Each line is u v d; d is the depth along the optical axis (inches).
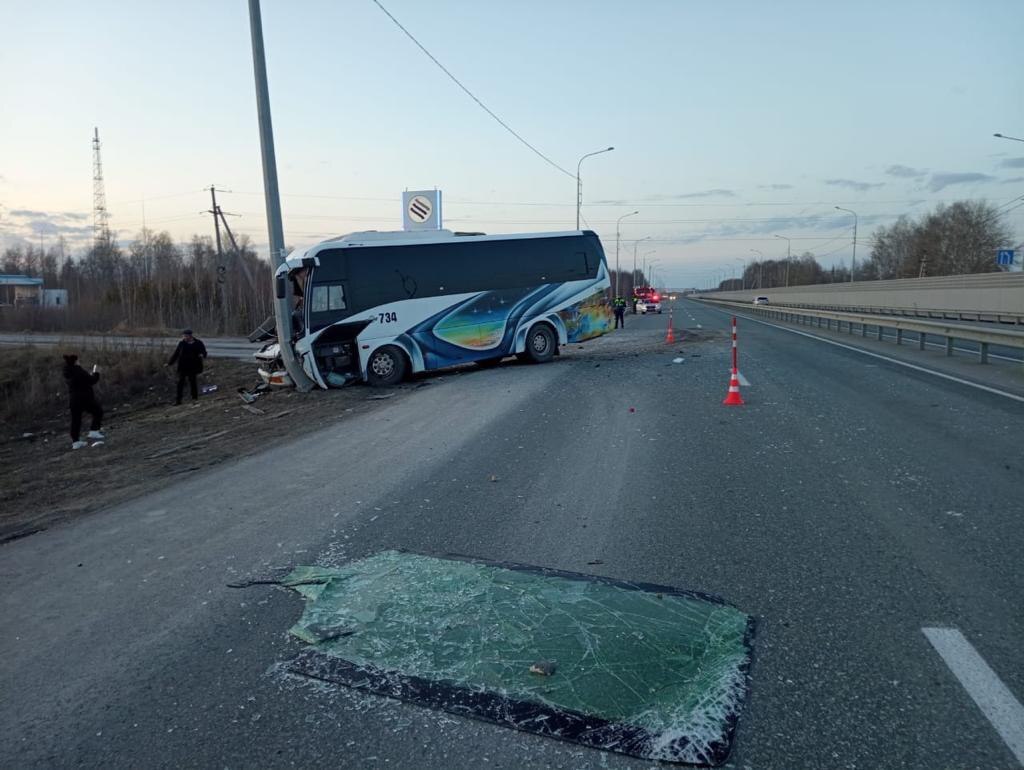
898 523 226.7
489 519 244.8
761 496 259.8
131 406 941.2
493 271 759.1
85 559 231.6
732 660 147.0
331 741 125.8
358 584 192.9
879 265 3956.7
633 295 3112.7
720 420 409.7
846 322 1195.3
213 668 152.6
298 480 318.0
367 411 526.9
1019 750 117.6
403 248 713.0
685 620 165.0
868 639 154.1
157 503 298.2
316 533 238.5
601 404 481.7
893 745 119.6
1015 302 1418.6
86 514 294.7
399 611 175.3
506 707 133.5
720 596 177.6
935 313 1784.0
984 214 3117.6
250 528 249.6
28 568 227.5
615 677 141.9
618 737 123.5
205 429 586.9
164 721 134.3
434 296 722.8
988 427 371.2
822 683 137.9
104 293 2452.0
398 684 142.8
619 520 237.9
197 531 251.6
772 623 162.7
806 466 301.1
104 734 131.3
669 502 255.8
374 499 275.7
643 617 167.2
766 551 206.2
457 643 158.1
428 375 778.2
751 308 2805.1
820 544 210.5
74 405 628.4
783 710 129.7
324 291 674.8
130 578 209.8
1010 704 129.8
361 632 165.3
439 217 1456.7
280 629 169.3
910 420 395.2
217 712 136.3
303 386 684.7
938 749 118.3
